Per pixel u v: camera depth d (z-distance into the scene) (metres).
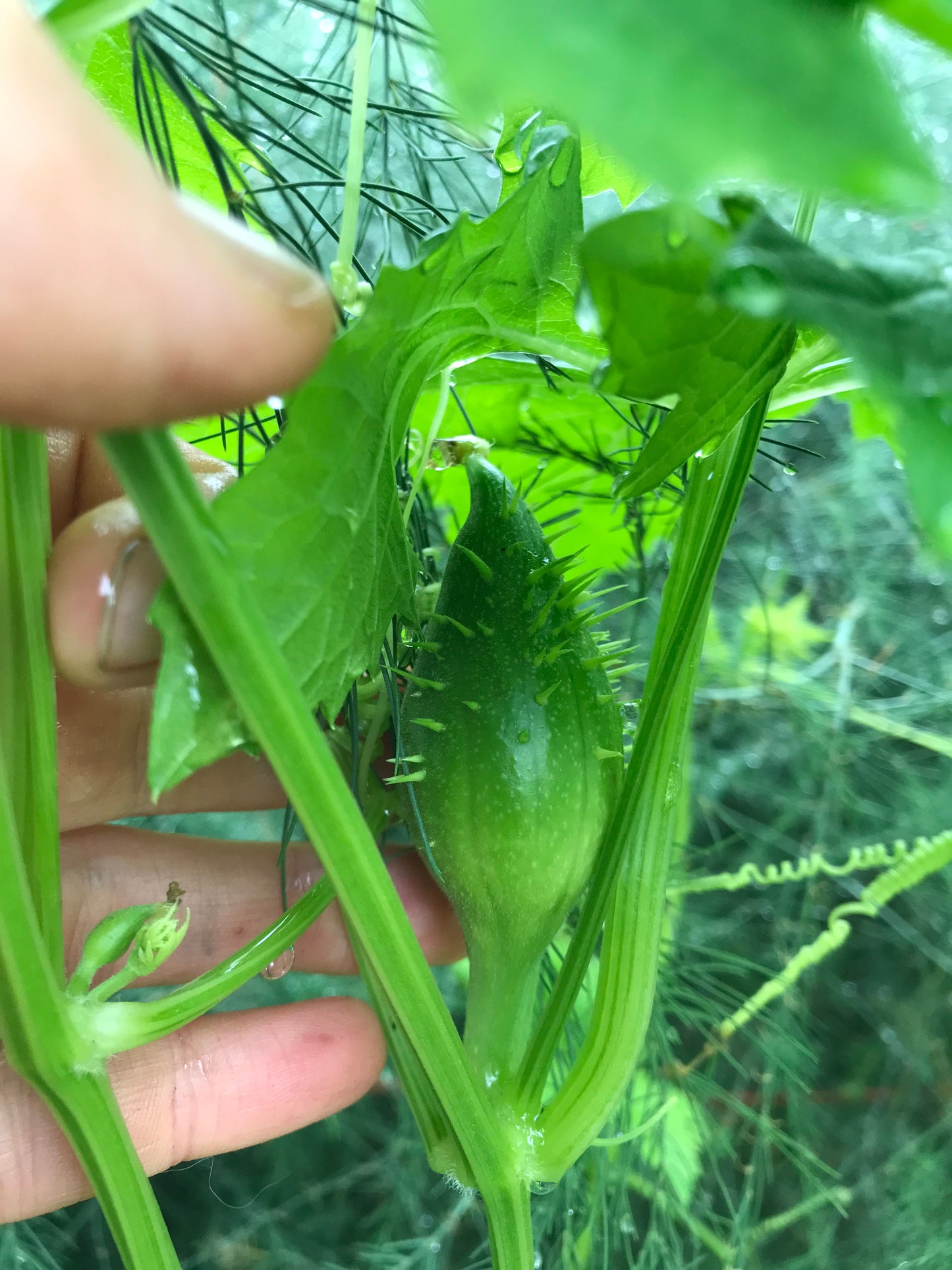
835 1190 0.25
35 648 0.11
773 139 0.05
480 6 0.05
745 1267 0.25
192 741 0.09
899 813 0.29
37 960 0.11
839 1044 0.31
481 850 0.13
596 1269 0.25
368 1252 0.27
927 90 0.23
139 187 0.09
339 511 0.10
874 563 0.30
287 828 0.15
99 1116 0.12
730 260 0.07
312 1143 0.28
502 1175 0.13
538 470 0.16
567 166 0.11
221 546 0.09
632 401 0.16
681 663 0.13
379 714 0.15
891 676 0.29
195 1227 0.28
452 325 0.12
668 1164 0.23
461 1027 0.28
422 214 0.19
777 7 0.05
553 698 0.13
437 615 0.14
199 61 0.14
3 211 0.08
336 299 0.13
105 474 0.17
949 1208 0.26
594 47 0.05
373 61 0.20
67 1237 0.25
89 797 0.18
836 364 0.14
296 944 0.20
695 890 0.24
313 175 0.21
